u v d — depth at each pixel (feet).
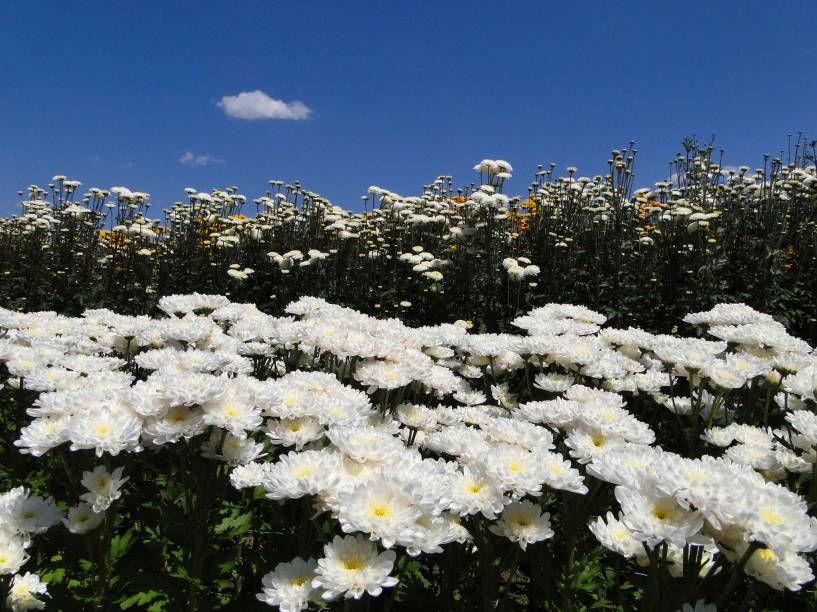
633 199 9.81
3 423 3.58
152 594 2.30
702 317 4.17
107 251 10.73
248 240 9.96
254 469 2.40
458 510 2.06
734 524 1.71
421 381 3.57
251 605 2.35
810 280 8.14
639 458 2.16
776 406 3.77
